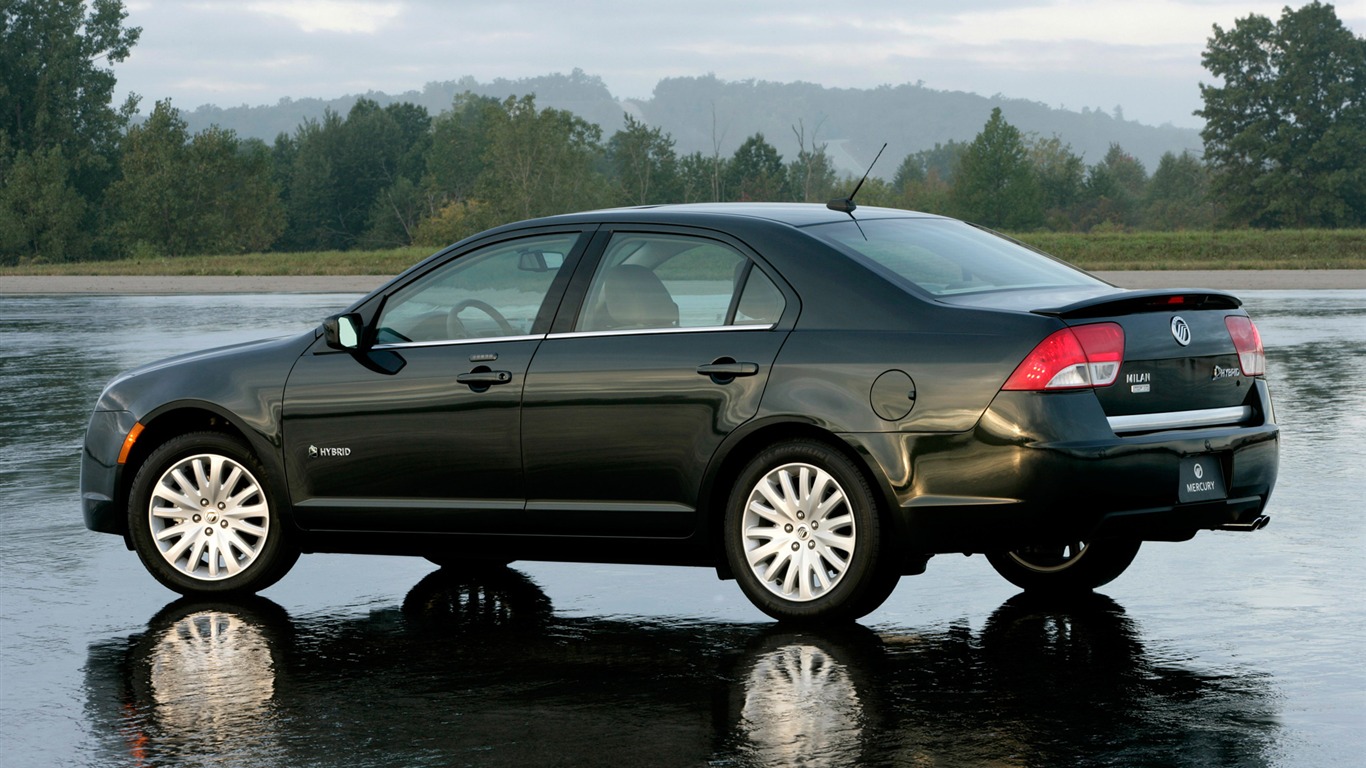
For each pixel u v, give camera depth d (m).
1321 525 14.72
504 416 11.26
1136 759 7.70
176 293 85.38
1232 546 13.73
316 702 9.12
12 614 11.76
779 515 10.73
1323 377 30.00
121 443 12.56
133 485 12.51
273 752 8.09
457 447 11.43
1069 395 9.93
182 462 12.41
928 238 11.48
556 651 10.33
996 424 9.90
